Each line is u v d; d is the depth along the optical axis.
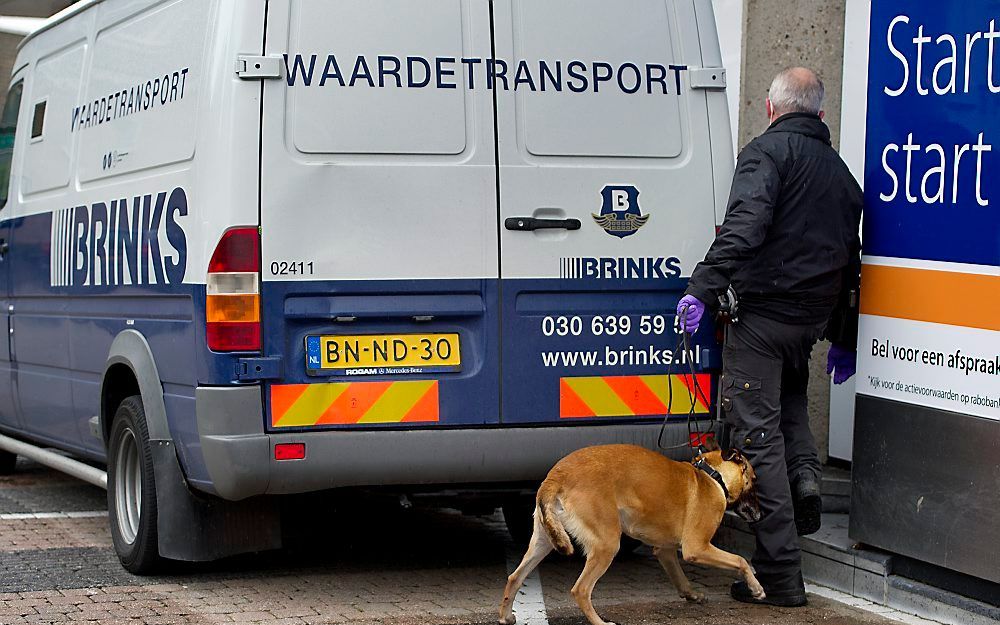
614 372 7.93
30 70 11.25
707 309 8.02
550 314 7.81
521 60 7.77
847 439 10.24
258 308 7.37
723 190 8.11
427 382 7.64
